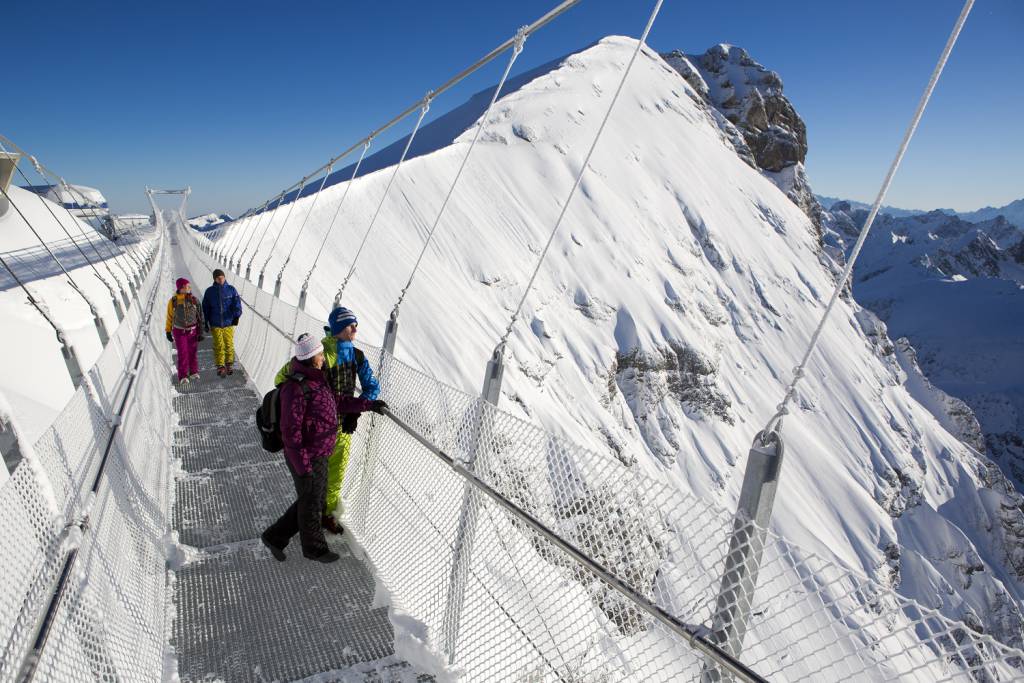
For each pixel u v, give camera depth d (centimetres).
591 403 5422
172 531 380
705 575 153
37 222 1786
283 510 421
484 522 246
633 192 8156
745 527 144
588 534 187
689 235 8406
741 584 143
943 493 7925
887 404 8538
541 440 212
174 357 916
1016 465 16900
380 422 371
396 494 336
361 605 316
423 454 305
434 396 299
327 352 351
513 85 9875
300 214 4028
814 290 9356
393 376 359
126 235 3081
